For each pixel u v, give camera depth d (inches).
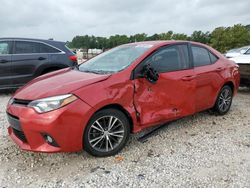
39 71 329.1
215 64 223.3
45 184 135.1
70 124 142.9
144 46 190.9
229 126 213.5
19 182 136.9
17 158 160.2
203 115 238.4
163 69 183.3
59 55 340.5
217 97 227.1
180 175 141.8
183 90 190.4
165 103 180.9
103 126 157.8
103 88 154.1
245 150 170.9
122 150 169.3
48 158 159.8
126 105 161.8
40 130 141.4
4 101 299.6
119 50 202.1
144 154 164.7
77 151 162.1
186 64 198.1
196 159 158.7
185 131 201.2
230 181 136.4
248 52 389.7
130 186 132.8
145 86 170.6
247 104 285.1
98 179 138.8
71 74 175.8
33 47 328.5
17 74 319.3
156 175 141.9
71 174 143.6
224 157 161.3
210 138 189.2
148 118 172.6
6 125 213.2
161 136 191.3
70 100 143.9
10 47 316.5
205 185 133.1
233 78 240.2
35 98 146.2
